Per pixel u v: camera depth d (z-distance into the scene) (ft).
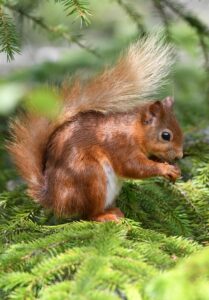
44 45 65.67
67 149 29.50
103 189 29.45
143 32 39.32
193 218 31.68
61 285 19.94
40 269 21.86
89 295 18.90
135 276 20.67
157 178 33.68
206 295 17.44
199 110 46.55
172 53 33.30
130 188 32.30
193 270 18.11
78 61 49.39
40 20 39.52
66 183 29.32
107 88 30.48
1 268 23.17
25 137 30.53
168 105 32.12
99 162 29.50
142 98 31.50
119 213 30.45
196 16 42.27
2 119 39.14
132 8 41.45
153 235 26.48
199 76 51.01
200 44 43.50
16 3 38.27
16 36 32.30
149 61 30.99
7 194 33.65
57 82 33.04
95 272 20.43
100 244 23.54
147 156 31.68
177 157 31.48
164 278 17.81
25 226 28.40
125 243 24.36
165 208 31.37
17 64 64.44
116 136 29.96
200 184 33.45
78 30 46.78
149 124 30.91
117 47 50.90
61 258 22.30
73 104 30.27
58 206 29.55
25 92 14.51
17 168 30.66
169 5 41.63
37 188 30.12
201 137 39.75
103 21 77.25
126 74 30.71
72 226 27.02
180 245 25.54
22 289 20.89
